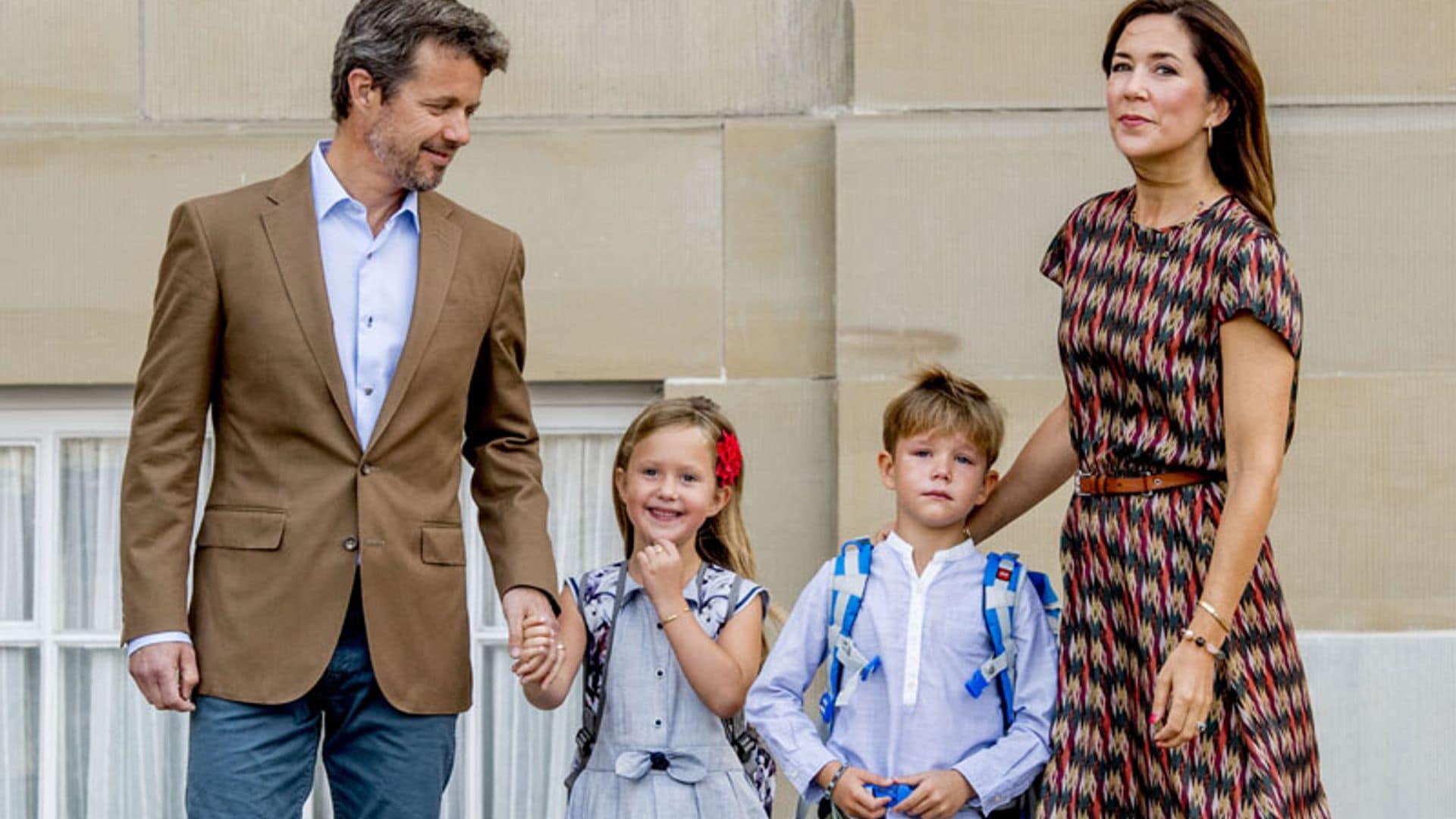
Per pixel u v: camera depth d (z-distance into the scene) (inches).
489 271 184.7
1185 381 160.9
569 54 241.4
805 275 240.1
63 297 241.4
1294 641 164.9
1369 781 231.6
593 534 246.8
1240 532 155.6
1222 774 159.8
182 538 177.0
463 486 250.8
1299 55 234.5
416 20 174.7
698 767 191.9
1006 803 175.6
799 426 239.3
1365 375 233.5
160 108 242.2
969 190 235.3
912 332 235.0
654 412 197.9
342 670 177.8
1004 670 178.4
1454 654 231.6
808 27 241.0
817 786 179.3
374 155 177.8
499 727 249.8
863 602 181.8
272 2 242.1
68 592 250.4
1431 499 232.5
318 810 249.1
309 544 175.3
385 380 178.5
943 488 181.0
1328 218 234.1
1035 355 234.5
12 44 242.1
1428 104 234.1
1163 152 164.1
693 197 240.8
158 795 250.7
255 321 175.8
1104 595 166.2
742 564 202.7
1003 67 235.3
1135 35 165.6
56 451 249.3
